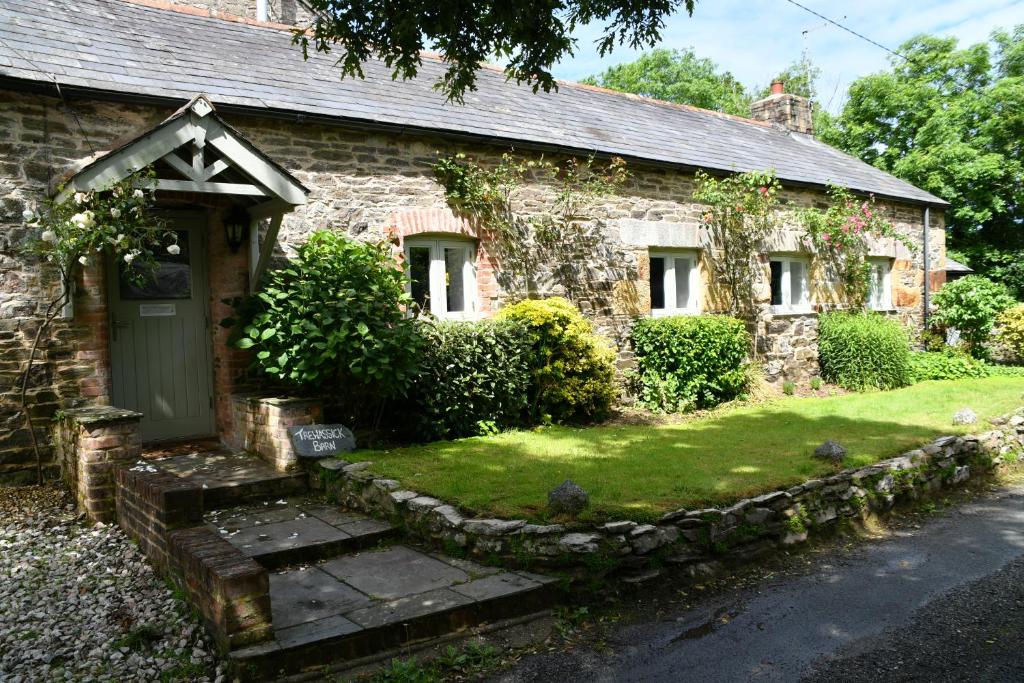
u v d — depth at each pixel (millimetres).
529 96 11680
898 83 22578
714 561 5043
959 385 12516
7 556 4848
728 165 12180
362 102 8625
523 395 8578
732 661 3795
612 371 9430
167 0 10852
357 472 5980
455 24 4934
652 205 11078
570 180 10086
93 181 5668
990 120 20406
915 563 5340
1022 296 20984
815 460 6730
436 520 5062
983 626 4223
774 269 13289
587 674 3664
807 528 5695
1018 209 20922
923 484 7012
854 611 4453
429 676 3619
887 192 15031
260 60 8766
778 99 17797
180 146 6129
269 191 6414
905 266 15688
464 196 8977
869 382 12570
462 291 9367
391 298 7293
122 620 4039
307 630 3748
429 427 7727
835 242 13625
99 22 8000
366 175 8320
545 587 4359
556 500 4895
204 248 7699
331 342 6500
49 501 5859
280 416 6473
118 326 7211
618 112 12852
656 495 5391
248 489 6082
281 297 6652
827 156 16438
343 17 4953
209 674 3523
